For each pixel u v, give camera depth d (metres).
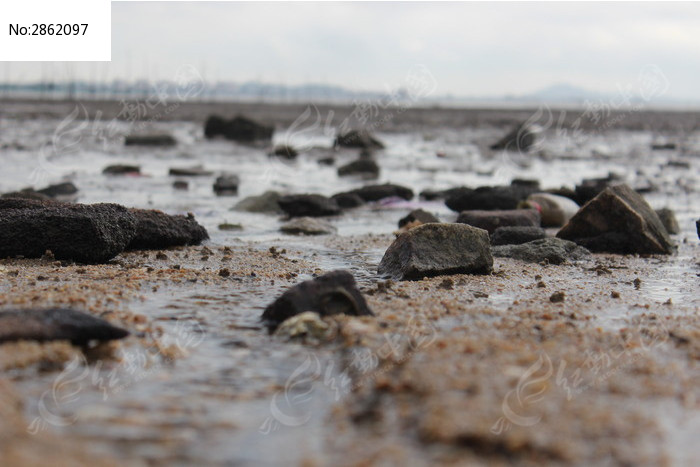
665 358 1.01
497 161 3.93
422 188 2.73
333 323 1.08
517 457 0.80
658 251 1.62
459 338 1.04
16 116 6.97
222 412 0.89
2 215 1.40
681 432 0.87
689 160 4.26
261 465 0.79
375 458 0.80
